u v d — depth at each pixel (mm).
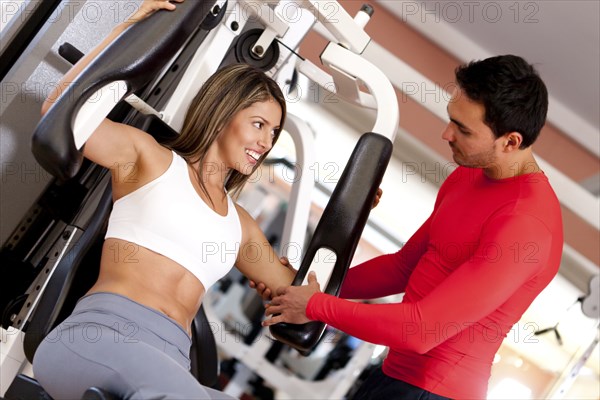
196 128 1728
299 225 2217
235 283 4648
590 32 3102
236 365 4590
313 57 4062
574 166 3922
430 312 1624
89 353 1469
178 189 1649
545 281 1731
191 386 1444
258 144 1749
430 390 1726
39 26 2148
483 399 1766
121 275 1589
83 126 1454
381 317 1647
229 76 1736
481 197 1757
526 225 1644
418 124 4066
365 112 3834
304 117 3869
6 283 2025
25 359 1873
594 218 3422
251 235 1865
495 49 3670
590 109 3691
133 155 1628
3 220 2156
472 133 1679
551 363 4059
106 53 1485
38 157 1397
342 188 1817
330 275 1786
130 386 1421
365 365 4344
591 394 4020
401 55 3863
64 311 1771
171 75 2111
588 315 3559
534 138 1688
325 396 4457
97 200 1854
